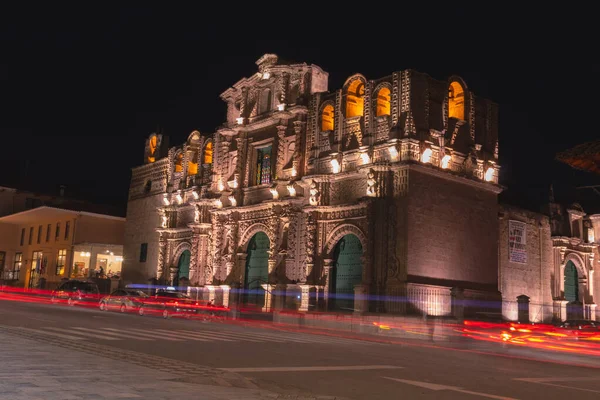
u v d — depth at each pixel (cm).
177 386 1004
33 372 1047
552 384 1362
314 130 4044
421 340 2884
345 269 3759
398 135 3488
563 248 4553
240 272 4453
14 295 5584
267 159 4497
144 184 5812
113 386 952
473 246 3712
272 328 3203
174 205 5234
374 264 3459
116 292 3947
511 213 4228
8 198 6969
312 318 3497
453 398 1097
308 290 3797
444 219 3566
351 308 3594
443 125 3653
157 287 4966
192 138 5247
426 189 3497
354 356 1773
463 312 3297
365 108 3728
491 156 3919
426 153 3494
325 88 4303
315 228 3862
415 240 3384
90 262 6053
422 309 3319
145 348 1667
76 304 4362
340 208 3756
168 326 2656
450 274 3541
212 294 4578
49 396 839
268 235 4281
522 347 2866
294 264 4028
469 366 1684
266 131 4484
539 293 4356
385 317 3131
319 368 1432
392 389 1171
